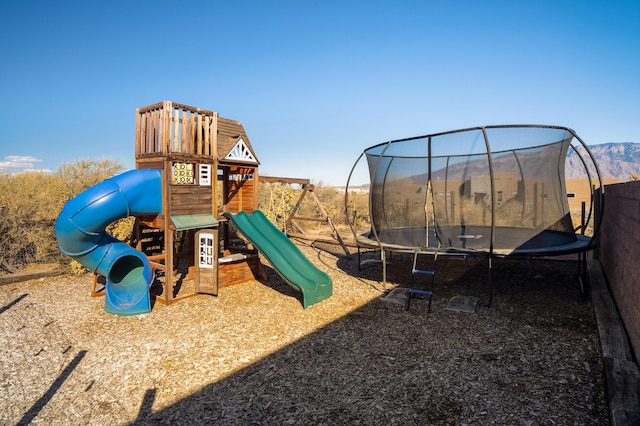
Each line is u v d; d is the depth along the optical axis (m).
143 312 6.25
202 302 6.89
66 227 6.01
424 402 3.59
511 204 7.62
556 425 3.19
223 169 9.34
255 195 8.60
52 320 5.95
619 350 4.14
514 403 3.53
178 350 4.87
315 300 6.74
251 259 8.47
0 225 9.00
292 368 4.35
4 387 3.97
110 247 6.62
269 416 3.43
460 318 5.88
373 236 8.59
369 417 3.38
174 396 3.79
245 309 6.49
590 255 9.73
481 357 4.51
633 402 3.06
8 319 5.98
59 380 4.12
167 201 6.70
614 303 5.83
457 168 8.16
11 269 8.73
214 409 3.55
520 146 7.27
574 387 3.78
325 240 13.51
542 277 8.13
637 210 4.43
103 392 3.88
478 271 8.91
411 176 8.00
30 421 3.40
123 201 6.29
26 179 12.77
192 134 7.20
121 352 4.81
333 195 26.45
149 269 6.64
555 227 7.20
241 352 4.79
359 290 7.62
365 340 5.11
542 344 4.82
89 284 8.02
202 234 7.21
